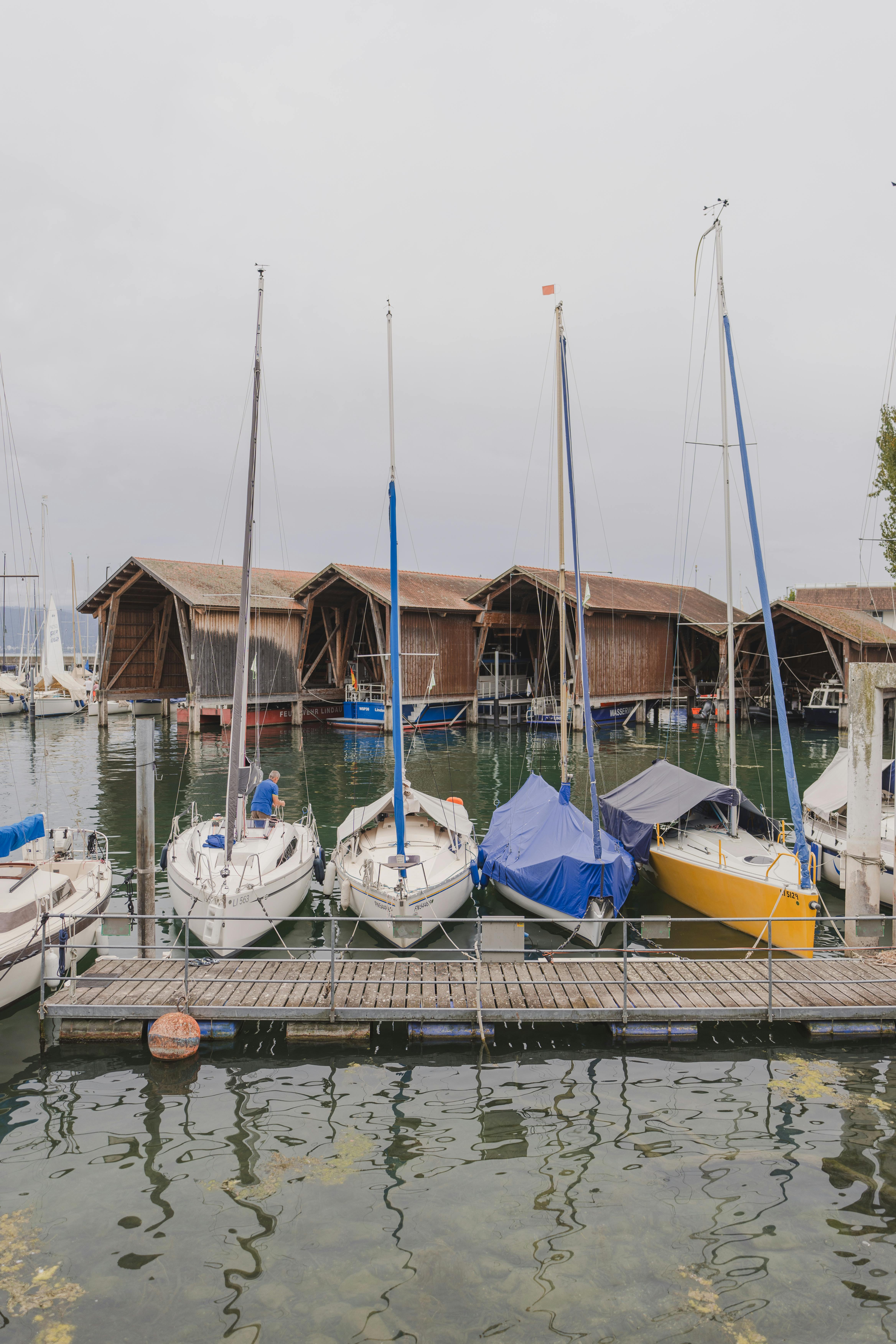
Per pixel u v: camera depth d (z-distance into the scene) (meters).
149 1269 6.68
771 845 16.42
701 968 12.04
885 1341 6.02
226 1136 8.57
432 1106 9.15
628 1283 6.54
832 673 54.88
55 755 36.47
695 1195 7.61
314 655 58.41
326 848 20.03
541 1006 10.69
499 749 38.72
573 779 30.23
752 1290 6.48
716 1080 9.70
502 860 15.38
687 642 55.78
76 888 14.07
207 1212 7.37
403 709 44.56
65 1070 9.94
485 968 12.03
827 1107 9.12
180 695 48.72
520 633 56.47
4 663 75.62
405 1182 7.81
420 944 13.88
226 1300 6.35
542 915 14.53
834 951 12.62
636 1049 10.44
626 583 56.75
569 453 15.55
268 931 14.26
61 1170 7.97
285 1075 9.83
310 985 11.30
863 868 12.84
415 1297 6.38
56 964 11.76
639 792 18.56
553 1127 8.74
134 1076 9.80
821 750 37.50
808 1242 7.00
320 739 42.41
